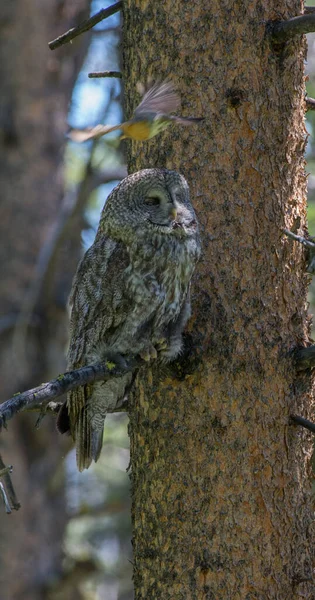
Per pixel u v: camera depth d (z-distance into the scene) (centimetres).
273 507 951
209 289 982
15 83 2308
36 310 2194
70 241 2238
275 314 980
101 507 2339
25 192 2278
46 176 2308
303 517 973
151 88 926
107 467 2941
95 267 1065
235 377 962
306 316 1018
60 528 2248
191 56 1009
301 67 1037
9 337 2170
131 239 1025
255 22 1001
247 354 965
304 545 967
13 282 2223
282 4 1012
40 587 2184
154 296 1006
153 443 986
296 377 983
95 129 852
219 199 991
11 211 2262
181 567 949
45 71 2331
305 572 962
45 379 2186
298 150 1026
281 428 966
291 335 988
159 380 986
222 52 1001
